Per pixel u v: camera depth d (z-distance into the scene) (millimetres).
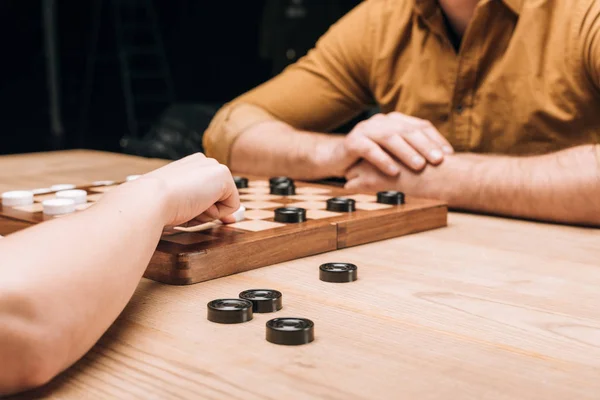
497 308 757
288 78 1958
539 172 1269
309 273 897
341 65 1916
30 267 562
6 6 5531
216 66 6020
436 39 1730
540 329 692
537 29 1609
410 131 1441
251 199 1258
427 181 1388
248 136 1712
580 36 1548
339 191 1370
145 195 727
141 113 6191
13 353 530
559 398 535
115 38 6066
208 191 839
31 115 5828
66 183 1619
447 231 1176
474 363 603
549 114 1625
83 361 609
